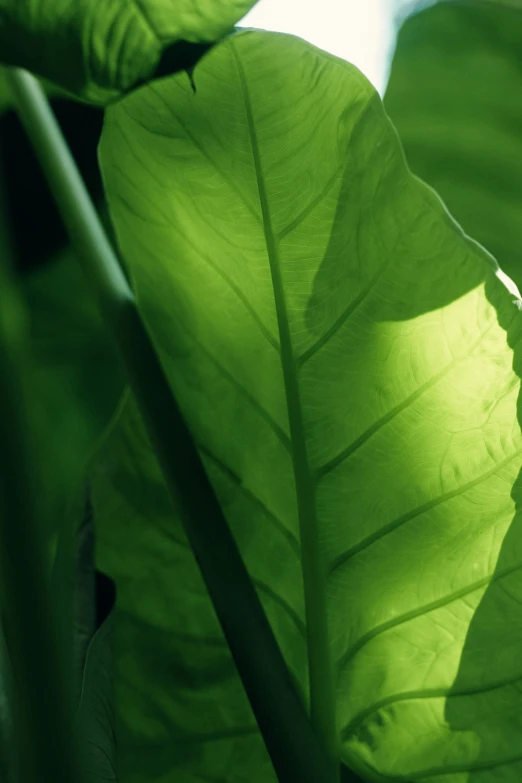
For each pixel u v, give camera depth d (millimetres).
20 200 2037
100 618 1530
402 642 1493
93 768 1485
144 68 1357
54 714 1380
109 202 1470
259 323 1472
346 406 1474
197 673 1528
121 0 1334
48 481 2113
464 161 2148
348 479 1485
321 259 1446
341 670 1495
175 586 1535
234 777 1522
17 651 1379
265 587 1510
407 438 1471
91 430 2176
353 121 1409
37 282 2158
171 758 1522
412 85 2186
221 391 1494
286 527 1503
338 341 1463
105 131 1446
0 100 1930
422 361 1453
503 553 1477
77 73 1353
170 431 1446
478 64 2154
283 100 1401
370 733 1493
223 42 1373
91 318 2199
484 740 1479
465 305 1436
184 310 1485
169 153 1435
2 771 1399
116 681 1528
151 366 1457
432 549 1484
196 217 1452
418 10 2197
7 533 1382
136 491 1544
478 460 1466
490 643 1482
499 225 2123
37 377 2168
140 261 1477
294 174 1425
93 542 1531
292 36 1379
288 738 1403
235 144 1419
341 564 1496
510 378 1445
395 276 1438
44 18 1335
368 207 1426
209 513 1436
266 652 1416
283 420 1484
